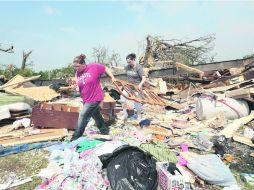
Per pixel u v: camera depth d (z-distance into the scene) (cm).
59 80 1351
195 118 866
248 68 1250
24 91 972
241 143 645
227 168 462
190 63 2064
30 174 488
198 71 1340
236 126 735
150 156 446
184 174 432
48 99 952
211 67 1452
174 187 385
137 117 795
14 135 647
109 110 748
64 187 420
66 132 662
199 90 1121
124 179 414
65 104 806
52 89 1021
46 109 693
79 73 580
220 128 754
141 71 776
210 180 448
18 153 570
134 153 441
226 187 438
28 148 582
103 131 652
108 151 491
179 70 1402
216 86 1168
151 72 1428
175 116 870
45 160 536
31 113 738
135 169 420
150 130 699
